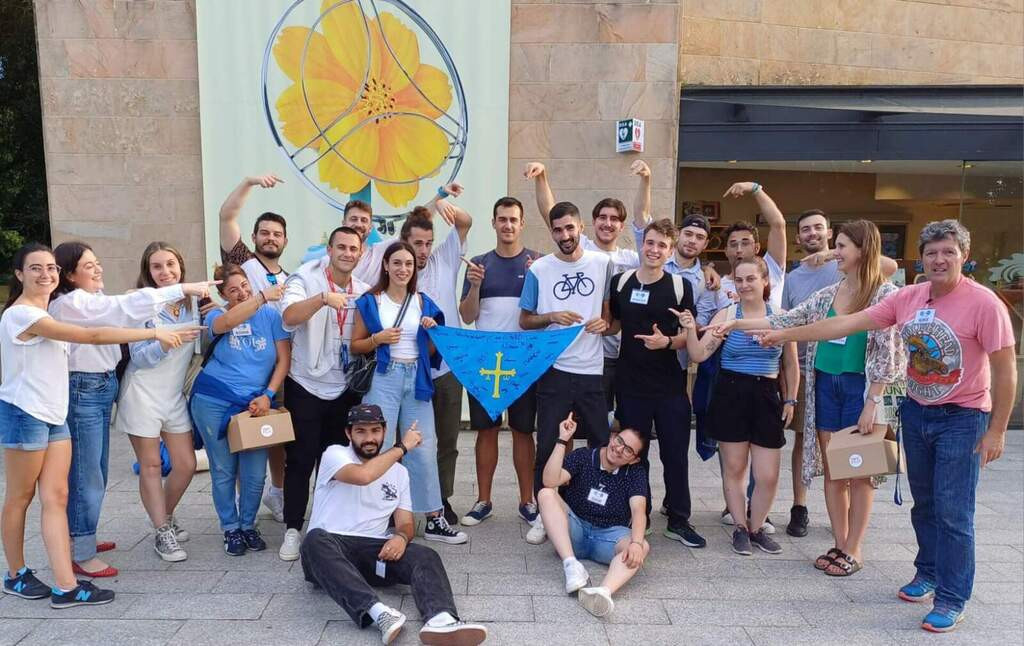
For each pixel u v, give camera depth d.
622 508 3.79
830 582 3.75
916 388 3.29
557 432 4.16
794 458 4.46
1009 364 3.03
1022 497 5.20
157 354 3.70
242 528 4.04
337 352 4.05
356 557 3.39
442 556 4.03
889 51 8.63
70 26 6.41
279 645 3.03
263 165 6.54
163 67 6.50
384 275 4.04
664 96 6.71
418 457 4.07
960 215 7.81
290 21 6.41
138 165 6.59
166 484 4.01
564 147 6.73
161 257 3.82
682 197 7.83
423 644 3.03
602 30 6.64
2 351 3.21
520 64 6.66
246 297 3.91
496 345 4.20
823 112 6.98
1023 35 9.01
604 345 4.71
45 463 3.33
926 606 3.48
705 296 4.46
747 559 4.04
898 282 7.86
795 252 7.95
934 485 3.29
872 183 7.84
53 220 6.61
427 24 6.50
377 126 6.58
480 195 6.71
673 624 3.28
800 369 4.38
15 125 9.59
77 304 3.37
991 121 6.83
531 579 3.73
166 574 3.72
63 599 3.32
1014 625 3.31
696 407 4.51
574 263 4.28
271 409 3.98
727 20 8.09
